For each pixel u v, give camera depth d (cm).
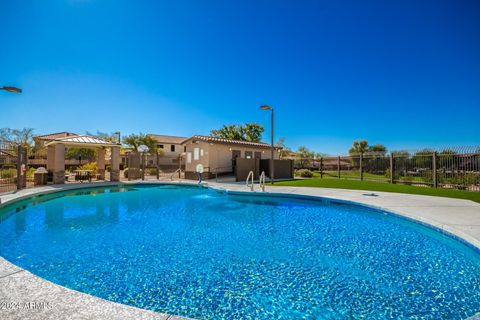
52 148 1656
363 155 1772
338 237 578
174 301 311
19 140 3089
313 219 761
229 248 509
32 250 495
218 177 1955
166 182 1602
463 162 1195
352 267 411
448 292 329
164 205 1005
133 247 515
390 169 1552
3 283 253
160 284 355
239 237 585
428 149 1379
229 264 426
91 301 221
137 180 1761
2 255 467
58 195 1204
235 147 2092
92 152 3362
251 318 277
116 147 1678
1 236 589
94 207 958
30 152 2642
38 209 913
